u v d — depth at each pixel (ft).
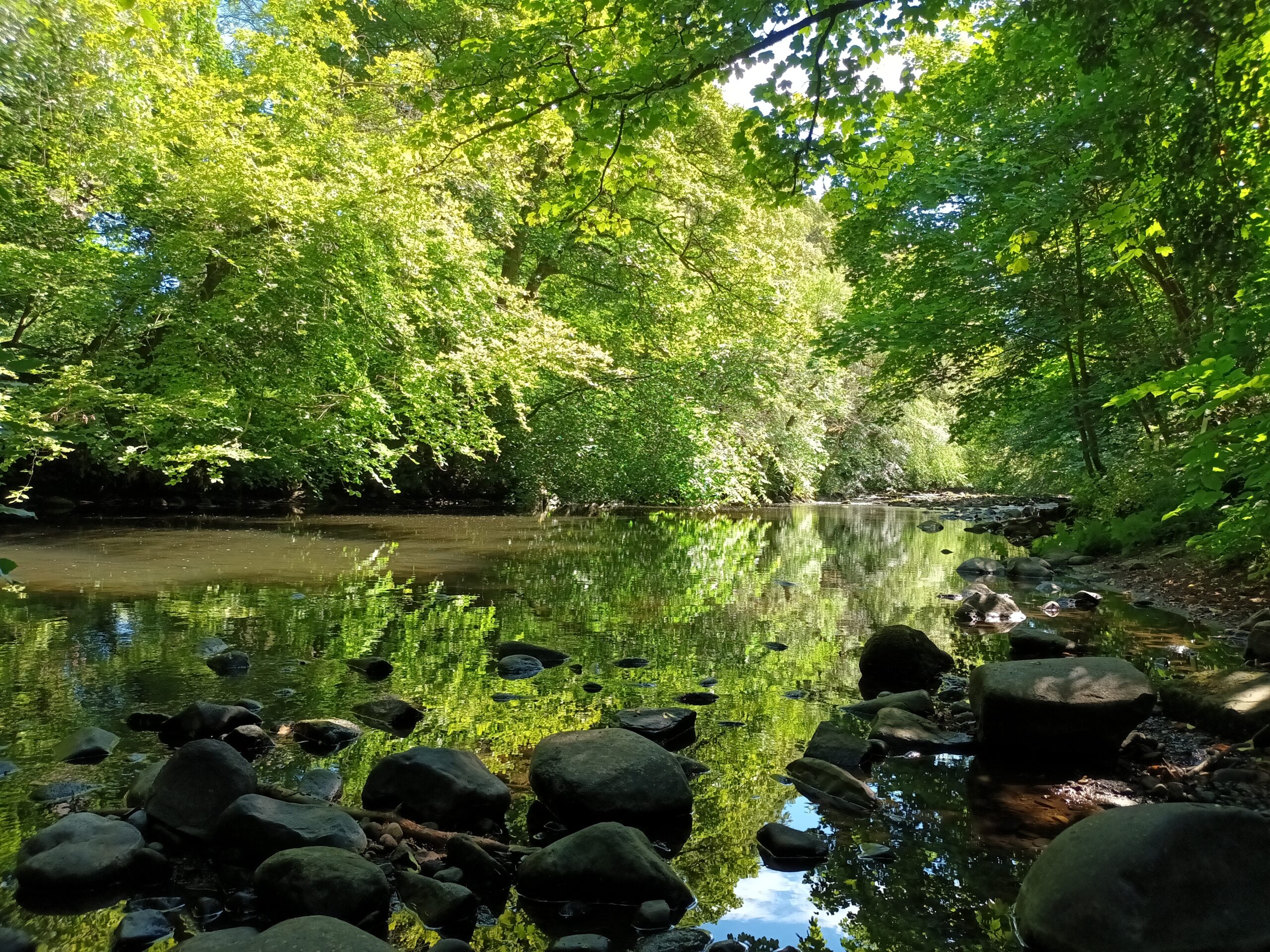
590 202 23.17
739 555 37.86
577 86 18.76
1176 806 7.82
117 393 37.50
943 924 7.89
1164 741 13.02
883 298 49.37
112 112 38.37
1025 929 7.54
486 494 62.64
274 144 40.52
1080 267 39.55
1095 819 7.98
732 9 16.30
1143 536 33.96
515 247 58.13
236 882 8.30
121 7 22.18
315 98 42.57
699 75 17.26
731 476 66.33
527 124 21.06
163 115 40.93
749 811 10.39
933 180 38.78
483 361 45.19
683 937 7.60
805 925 7.84
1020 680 12.75
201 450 39.17
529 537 42.01
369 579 26.91
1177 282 35.14
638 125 19.33
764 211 57.21
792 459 78.74
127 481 48.60
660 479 63.10
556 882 8.31
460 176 43.75
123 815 9.36
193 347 41.81
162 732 12.23
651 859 8.47
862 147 19.80
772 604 25.03
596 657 17.81
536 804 10.39
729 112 54.65
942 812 10.42
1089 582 30.68
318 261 40.50
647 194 51.37
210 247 39.42
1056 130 32.40
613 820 9.73
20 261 35.60
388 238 41.19
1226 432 14.67
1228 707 13.10
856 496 95.20
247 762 10.02
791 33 16.30
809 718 14.10
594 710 13.97
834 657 18.56
